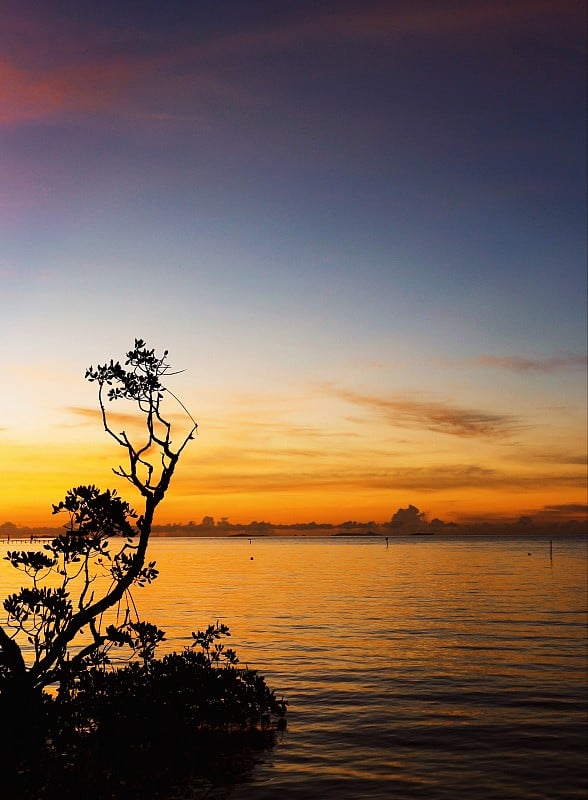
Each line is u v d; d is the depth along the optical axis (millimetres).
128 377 16562
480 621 46031
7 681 15164
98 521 16328
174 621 44875
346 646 35562
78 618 16047
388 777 16016
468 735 19500
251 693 20312
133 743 17594
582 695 24516
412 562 147875
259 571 113812
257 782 15648
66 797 14469
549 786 15438
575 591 70875
